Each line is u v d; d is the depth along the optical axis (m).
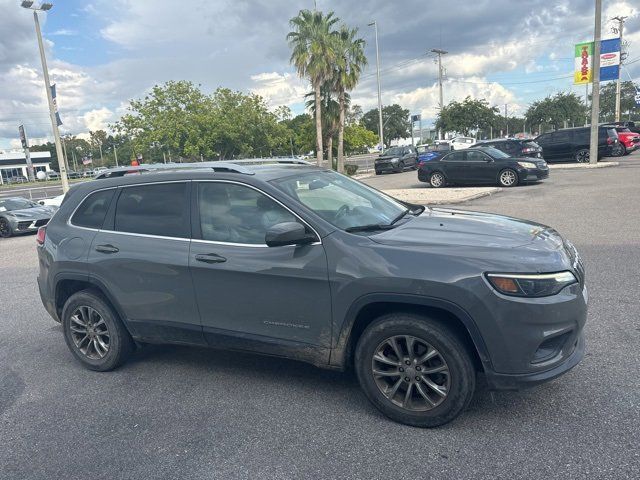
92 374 4.61
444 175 18.47
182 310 4.07
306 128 41.25
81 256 4.47
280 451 3.20
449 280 3.11
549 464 2.87
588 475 2.75
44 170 107.62
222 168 4.11
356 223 3.74
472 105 56.59
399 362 3.38
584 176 18.38
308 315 3.57
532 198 13.71
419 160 34.25
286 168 4.42
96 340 4.62
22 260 10.93
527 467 2.86
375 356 3.43
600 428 3.17
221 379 4.31
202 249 3.92
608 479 2.71
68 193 4.84
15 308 6.95
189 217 4.08
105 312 4.47
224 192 3.99
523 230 3.70
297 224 3.49
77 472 3.13
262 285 3.69
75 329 4.70
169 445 3.36
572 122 70.25
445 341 3.19
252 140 37.31
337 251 3.45
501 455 2.99
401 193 16.92
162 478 3.02
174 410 3.83
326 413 3.63
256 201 3.85
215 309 3.92
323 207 3.81
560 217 10.55
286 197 3.76
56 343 5.50
